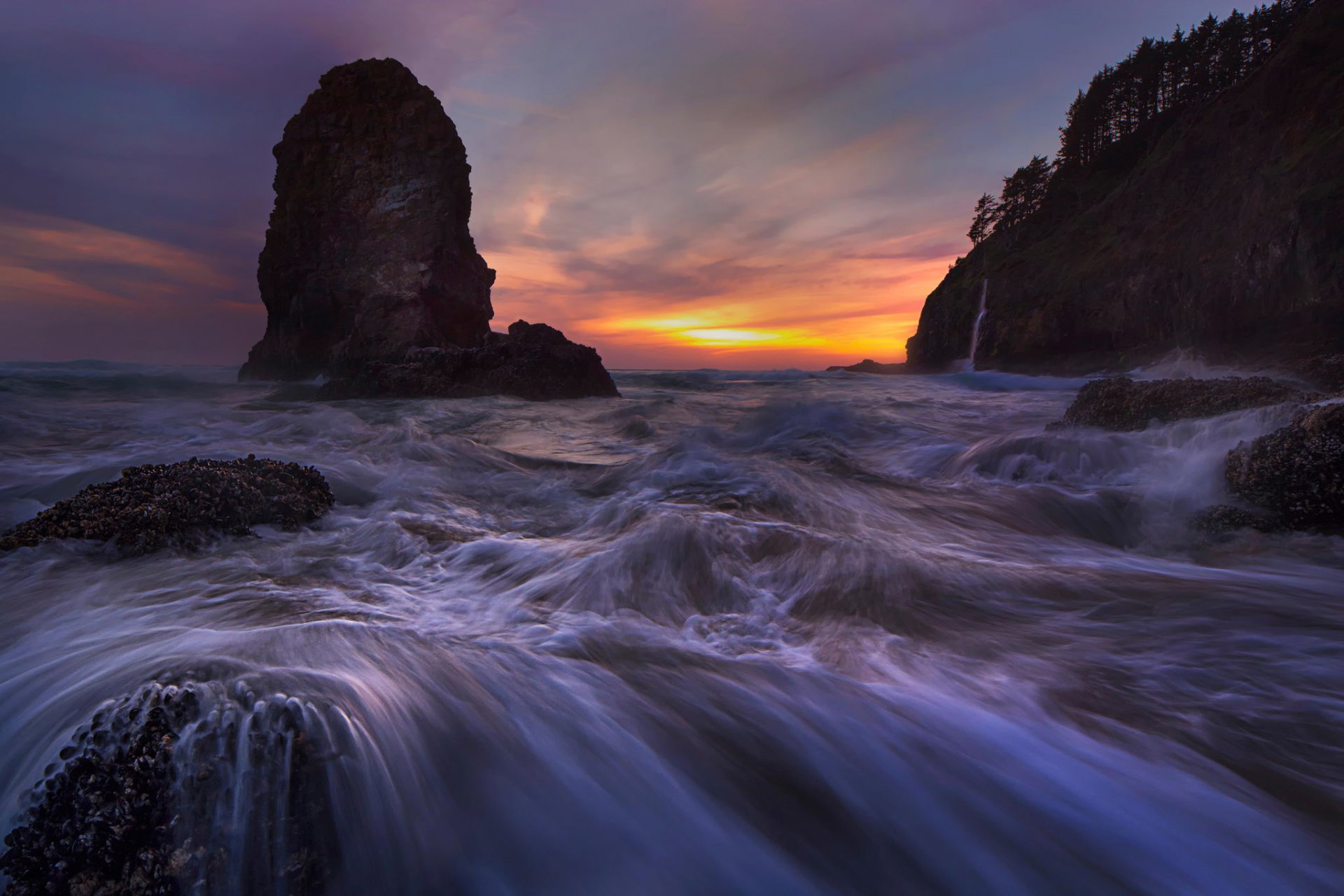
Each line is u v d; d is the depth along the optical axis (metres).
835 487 8.43
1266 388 8.94
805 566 5.25
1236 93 39.41
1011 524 7.07
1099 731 3.01
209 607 4.11
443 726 2.75
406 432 12.59
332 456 10.18
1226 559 5.70
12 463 9.46
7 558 4.78
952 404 20.94
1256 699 3.26
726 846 2.42
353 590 4.60
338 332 28.25
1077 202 60.62
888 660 3.70
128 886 1.98
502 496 8.07
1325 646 3.81
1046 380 38.25
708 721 3.03
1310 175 27.52
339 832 2.22
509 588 4.76
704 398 25.16
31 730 2.56
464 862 2.29
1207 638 3.97
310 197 27.78
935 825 2.51
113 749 2.23
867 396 26.36
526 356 23.52
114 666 2.95
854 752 2.86
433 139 27.66
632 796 2.58
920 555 5.64
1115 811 2.53
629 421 15.71
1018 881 2.31
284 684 2.66
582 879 2.27
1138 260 39.94
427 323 26.00
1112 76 69.50
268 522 6.15
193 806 2.13
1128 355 39.16
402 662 3.19
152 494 5.74
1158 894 2.23
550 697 3.12
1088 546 6.32
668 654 3.71
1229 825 2.45
